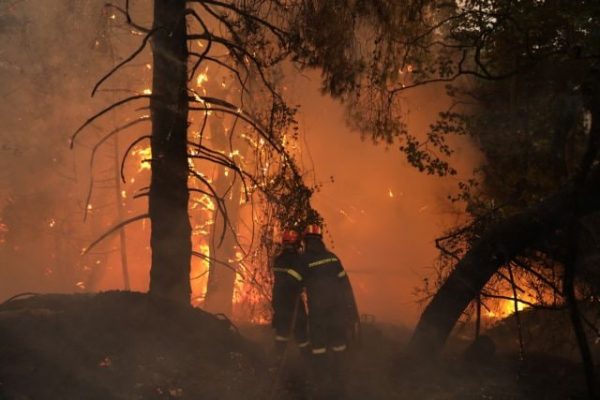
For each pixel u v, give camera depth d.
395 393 6.89
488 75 8.58
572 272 7.09
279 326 7.39
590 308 9.27
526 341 10.29
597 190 7.48
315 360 7.13
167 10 7.61
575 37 8.62
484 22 9.03
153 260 7.70
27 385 5.30
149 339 6.62
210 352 6.93
